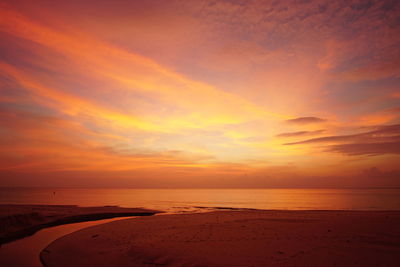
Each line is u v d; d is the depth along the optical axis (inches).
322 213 1115.3
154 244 527.2
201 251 465.7
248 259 415.5
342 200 2972.4
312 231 642.2
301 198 3535.9
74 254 511.8
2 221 751.1
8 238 679.1
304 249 472.1
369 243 509.4
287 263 394.9
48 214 1053.8
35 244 623.8
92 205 2054.6
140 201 2719.0
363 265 383.2
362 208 1876.2
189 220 922.1
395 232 604.4
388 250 457.7
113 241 594.9
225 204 2304.4
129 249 509.0
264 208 1850.4
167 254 453.1
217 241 548.7
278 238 570.3
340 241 529.0
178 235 627.8
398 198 3331.7
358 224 731.4
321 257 422.9
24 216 869.8
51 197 3390.7
